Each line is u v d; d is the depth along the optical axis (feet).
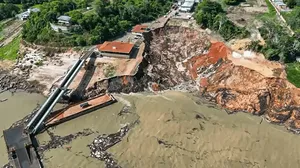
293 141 230.07
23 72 309.83
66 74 290.56
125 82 287.28
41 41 338.54
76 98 275.59
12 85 297.94
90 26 343.46
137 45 329.72
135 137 233.55
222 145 225.15
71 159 218.79
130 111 260.01
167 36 346.74
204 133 234.99
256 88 263.08
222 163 210.79
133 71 293.02
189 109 259.80
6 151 228.84
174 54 327.26
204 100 275.59
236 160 213.25
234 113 260.21
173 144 225.97
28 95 285.43
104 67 299.99
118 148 225.56
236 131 237.66
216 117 253.24
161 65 314.14
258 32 315.78
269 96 257.55
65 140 234.58
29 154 221.25
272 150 221.66
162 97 275.80
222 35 323.78
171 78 301.63
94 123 249.55
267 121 251.39
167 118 246.27
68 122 250.78
